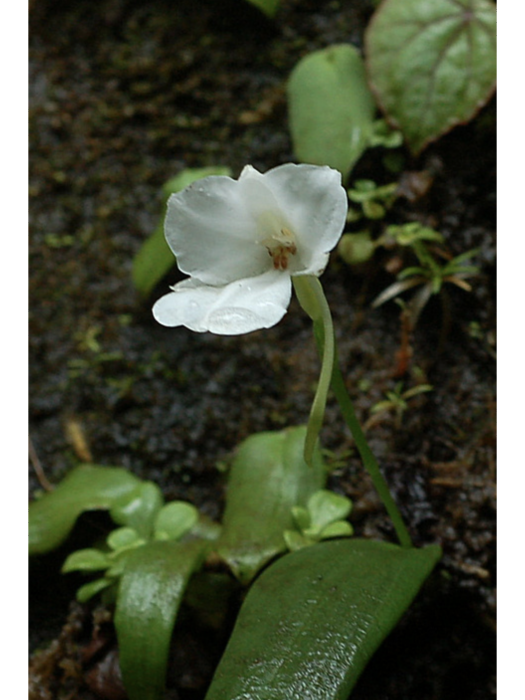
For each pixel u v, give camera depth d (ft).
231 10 1.60
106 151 1.59
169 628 1.06
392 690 1.12
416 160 1.38
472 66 1.36
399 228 1.34
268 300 0.94
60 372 1.42
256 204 0.96
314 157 1.40
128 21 1.65
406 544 1.10
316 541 1.14
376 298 1.37
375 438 1.28
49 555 1.25
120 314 1.45
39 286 1.50
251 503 1.20
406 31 1.38
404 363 1.30
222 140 1.55
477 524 1.18
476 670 1.13
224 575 1.18
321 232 0.95
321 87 1.41
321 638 0.97
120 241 1.52
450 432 1.27
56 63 1.66
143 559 1.10
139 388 1.39
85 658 1.19
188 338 1.41
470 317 1.31
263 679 0.96
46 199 1.57
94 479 1.28
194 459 1.34
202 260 0.98
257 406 1.36
